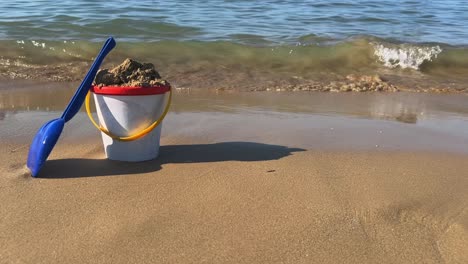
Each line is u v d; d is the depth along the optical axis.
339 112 1.86
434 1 5.44
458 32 3.66
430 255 0.93
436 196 1.15
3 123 1.58
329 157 1.36
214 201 1.09
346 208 1.08
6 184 1.14
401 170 1.29
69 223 0.99
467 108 1.98
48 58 2.56
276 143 1.47
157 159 1.31
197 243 0.94
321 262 0.90
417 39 3.33
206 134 1.53
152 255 0.90
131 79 1.28
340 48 2.88
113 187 1.14
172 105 1.88
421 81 2.48
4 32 3.02
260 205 1.08
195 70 2.48
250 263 0.89
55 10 3.77
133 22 3.39
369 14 4.34
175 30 3.28
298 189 1.15
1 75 2.27
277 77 2.43
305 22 3.80
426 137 1.58
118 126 1.25
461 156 1.41
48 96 1.97
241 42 3.02
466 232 1.01
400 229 1.01
